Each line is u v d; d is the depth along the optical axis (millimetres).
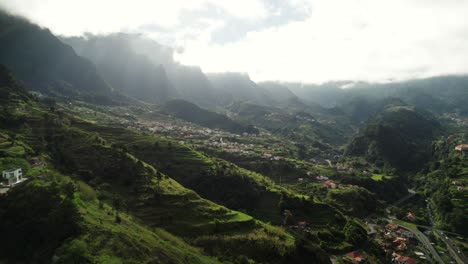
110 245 89562
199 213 147500
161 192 156375
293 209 190875
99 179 161625
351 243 170500
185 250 117188
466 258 173750
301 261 137375
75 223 91562
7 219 87938
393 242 185625
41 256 81062
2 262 79750
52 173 140375
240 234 141250
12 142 163250
